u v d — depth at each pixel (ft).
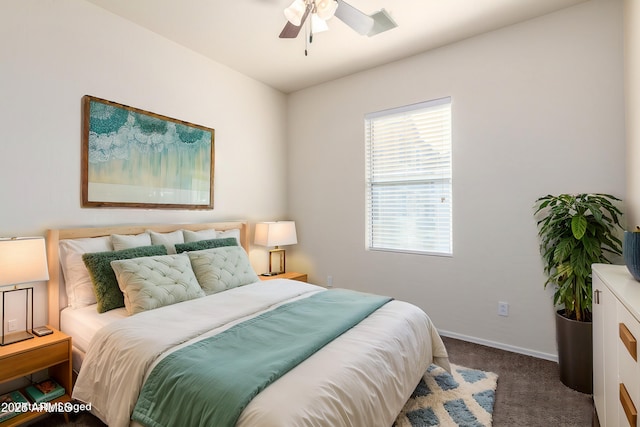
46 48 7.20
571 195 8.18
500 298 9.28
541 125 8.65
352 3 7.96
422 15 8.50
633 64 6.82
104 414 5.15
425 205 10.77
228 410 3.70
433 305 10.45
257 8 8.16
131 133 8.71
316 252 13.21
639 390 3.45
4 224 6.62
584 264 6.96
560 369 7.55
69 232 7.45
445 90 10.11
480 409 6.36
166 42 9.60
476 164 9.61
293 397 3.86
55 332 6.53
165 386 4.34
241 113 12.00
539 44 8.64
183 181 10.00
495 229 9.33
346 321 6.07
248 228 11.78
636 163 6.63
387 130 11.53
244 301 7.34
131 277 6.84
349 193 12.30
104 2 7.91
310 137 13.38
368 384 4.67
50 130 7.27
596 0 7.93
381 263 11.53
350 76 12.19
